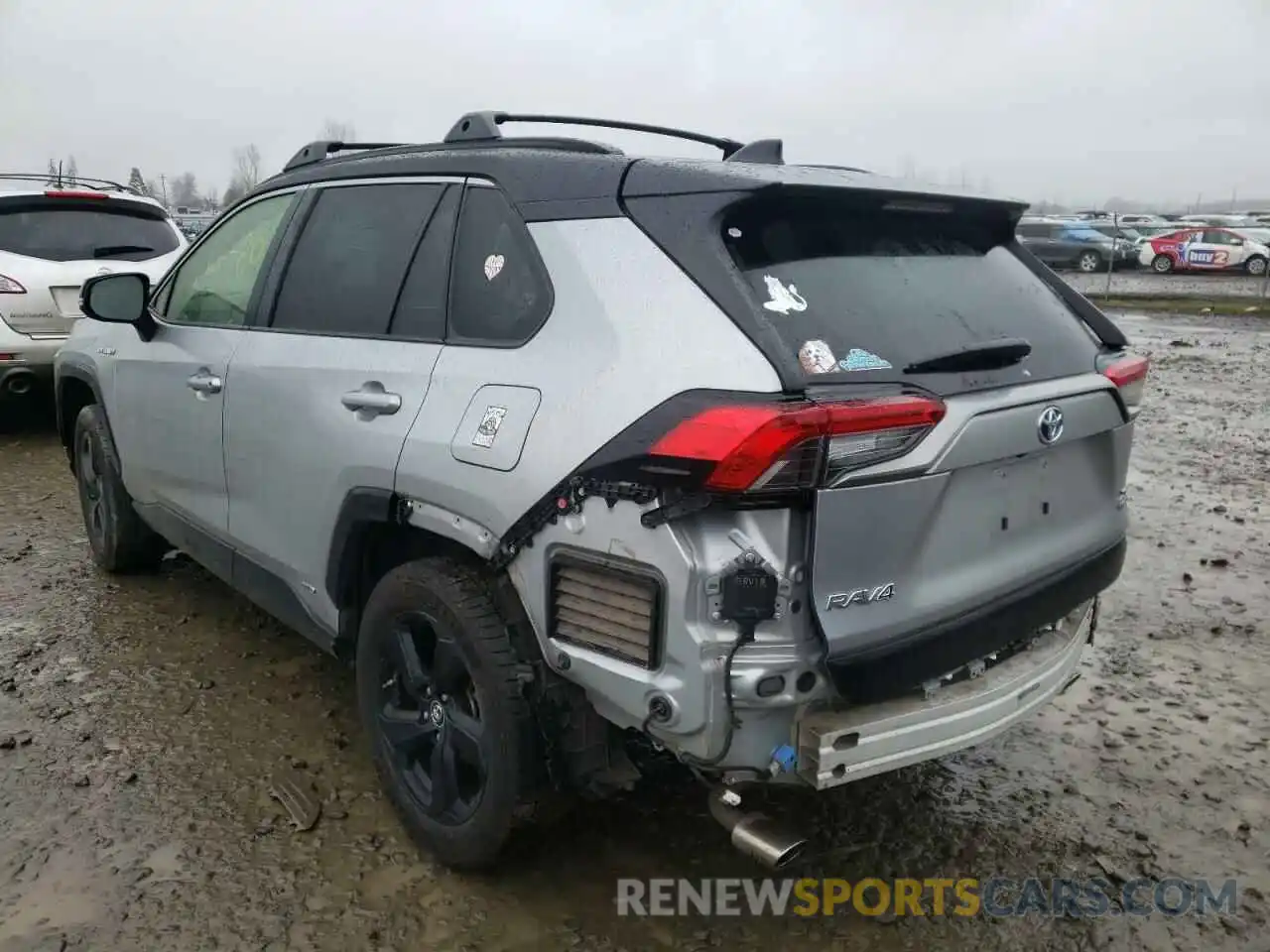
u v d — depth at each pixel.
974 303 2.79
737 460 2.09
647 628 2.25
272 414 3.36
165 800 3.21
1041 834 3.20
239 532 3.70
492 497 2.54
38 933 2.63
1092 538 3.01
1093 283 27.94
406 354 2.93
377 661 3.03
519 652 2.60
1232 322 19.52
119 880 2.84
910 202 2.74
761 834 2.37
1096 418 2.87
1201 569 5.54
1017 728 3.86
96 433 4.78
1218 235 29.33
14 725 3.64
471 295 2.83
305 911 2.74
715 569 2.15
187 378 3.88
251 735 3.62
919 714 2.39
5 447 8.01
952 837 3.17
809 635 2.22
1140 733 3.81
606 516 2.30
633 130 3.49
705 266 2.34
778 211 2.52
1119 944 2.73
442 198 3.03
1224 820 3.28
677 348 2.29
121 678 4.02
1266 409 10.45
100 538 5.09
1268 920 2.83
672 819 3.18
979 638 2.52
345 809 3.20
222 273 3.96
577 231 2.58
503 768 2.61
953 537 2.48
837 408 2.12
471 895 2.82
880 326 2.47
